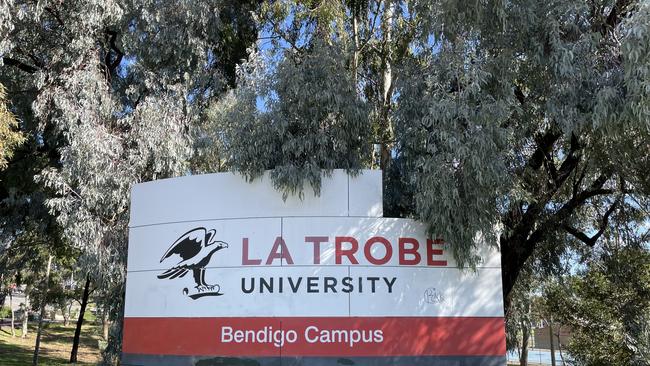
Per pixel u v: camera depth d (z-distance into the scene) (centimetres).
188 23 1556
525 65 973
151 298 981
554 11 905
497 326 933
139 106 1468
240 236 952
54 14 1566
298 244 938
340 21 1534
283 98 1027
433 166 903
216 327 928
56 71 1559
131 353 974
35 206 1888
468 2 913
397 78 1160
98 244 1371
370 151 1117
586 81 886
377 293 925
